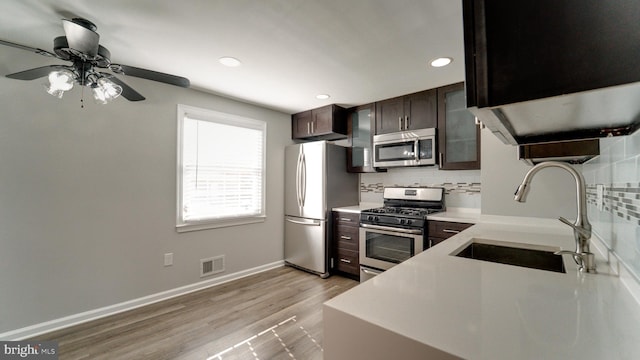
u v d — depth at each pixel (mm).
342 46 2057
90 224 2383
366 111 3615
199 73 2562
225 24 1769
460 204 3129
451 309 729
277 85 2891
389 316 689
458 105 2830
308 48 2088
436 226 2721
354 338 696
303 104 3598
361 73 2561
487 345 560
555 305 749
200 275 3090
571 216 2074
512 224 2256
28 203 2105
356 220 3344
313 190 3621
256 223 3648
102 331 2191
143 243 2680
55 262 2217
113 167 2506
